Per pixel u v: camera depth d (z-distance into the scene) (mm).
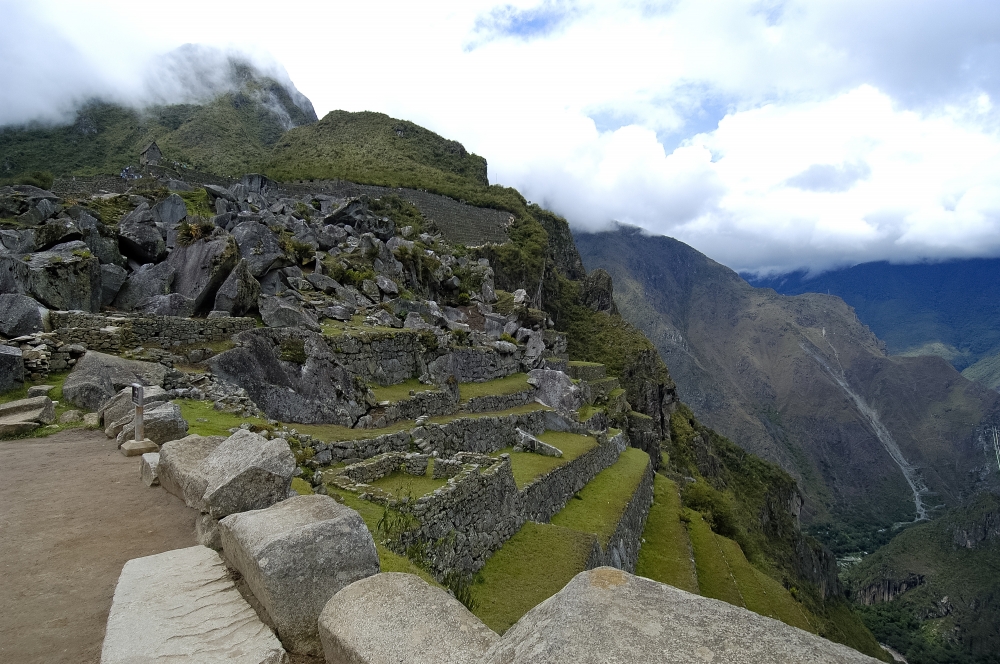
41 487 8055
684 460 57531
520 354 34875
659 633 2535
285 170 74062
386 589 4031
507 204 80125
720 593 21922
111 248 22156
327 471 12742
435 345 25734
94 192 42188
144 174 49312
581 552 14164
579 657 2436
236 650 3865
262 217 33500
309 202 51375
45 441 10648
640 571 20719
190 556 5301
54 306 17531
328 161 86125
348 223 42219
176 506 7250
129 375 13875
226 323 18281
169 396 13258
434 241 51625
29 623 4688
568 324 76312
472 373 28484
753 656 2354
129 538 6332
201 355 16625
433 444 17172
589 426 30172
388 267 35875
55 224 21203
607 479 24906
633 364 66750
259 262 25016
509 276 64188
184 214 27609
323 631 3879
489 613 10781
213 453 7156
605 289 84062
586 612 2701
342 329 22656
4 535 6434
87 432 11297
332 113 112125
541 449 22156
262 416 14070
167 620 4195
